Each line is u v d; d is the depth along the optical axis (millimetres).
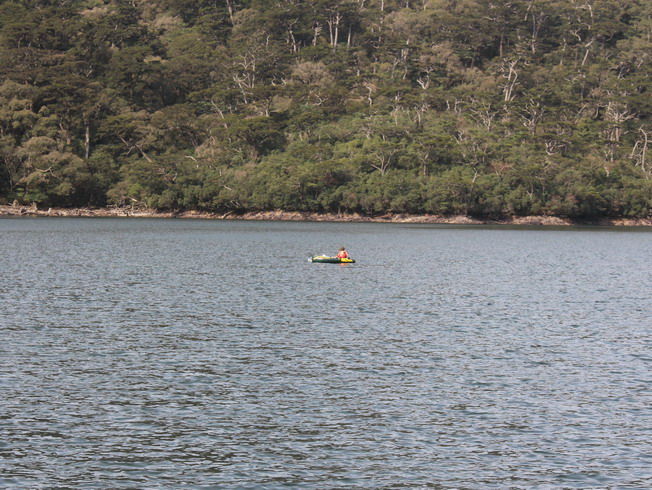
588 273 144625
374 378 61250
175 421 50594
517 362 67188
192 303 97250
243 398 55531
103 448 46031
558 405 54781
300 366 64625
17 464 43562
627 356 69875
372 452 46000
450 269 147125
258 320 85812
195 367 63875
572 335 79625
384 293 109875
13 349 68812
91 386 57875
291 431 49156
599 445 47375
